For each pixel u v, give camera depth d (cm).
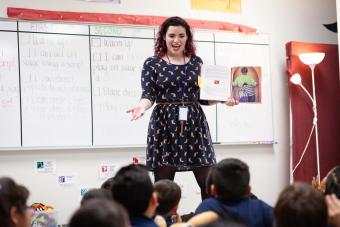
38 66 386
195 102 267
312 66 446
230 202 182
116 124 407
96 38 405
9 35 378
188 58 272
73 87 396
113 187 169
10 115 375
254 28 462
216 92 267
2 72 375
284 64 479
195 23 440
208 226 123
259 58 461
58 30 393
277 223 144
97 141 400
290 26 486
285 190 148
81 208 117
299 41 479
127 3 426
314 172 463
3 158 376
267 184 463
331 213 158
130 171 171
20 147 377
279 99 474
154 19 425
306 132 462
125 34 414
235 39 453
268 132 461
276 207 145
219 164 189
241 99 452
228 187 181
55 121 388
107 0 418
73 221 113
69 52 396
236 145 452
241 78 453
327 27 502
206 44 441
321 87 473
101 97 404
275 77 475
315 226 139
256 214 179
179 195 237
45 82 387
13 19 381
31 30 385
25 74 381
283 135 473
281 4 484
